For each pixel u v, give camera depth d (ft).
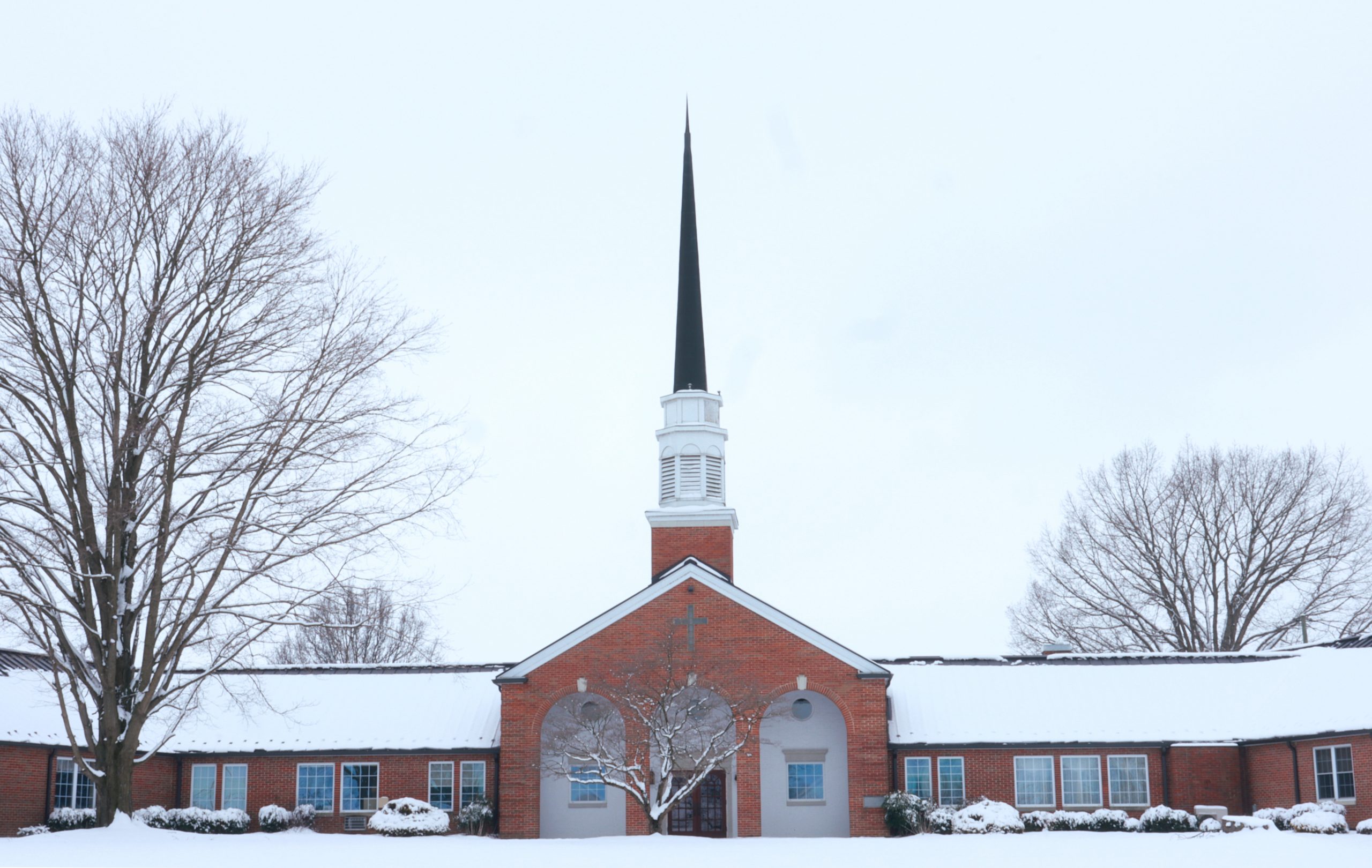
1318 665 149.38
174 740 151.43
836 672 145.69
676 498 167.32
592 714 150.20
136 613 118.52
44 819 131.03
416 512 119.85
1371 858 93.56
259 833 141.49
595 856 103.91
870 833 141.38
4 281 108.88
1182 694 154.30
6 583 111.34
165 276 116.47
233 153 118.11
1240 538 205.16
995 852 107.14
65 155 112.37
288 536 115.03
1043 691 156.66
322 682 164.66
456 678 164.76
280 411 116.37
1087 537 216.74
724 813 148.25
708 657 146.20
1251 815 144.36
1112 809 143.95
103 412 114.32
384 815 139.85
